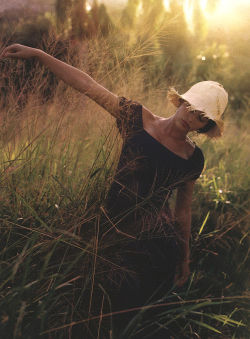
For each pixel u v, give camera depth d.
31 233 1.74
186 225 2.06
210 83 1.80
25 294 1.39
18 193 1.84
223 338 2.17
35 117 2.06
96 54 2.05
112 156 1.93
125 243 1.79
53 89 2.08
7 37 2.06
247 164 3.59
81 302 1.72
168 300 1.89
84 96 2.06
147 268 1.82
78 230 1.77
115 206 1.82
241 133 4.22
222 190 2.93
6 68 1.97
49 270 1.68
